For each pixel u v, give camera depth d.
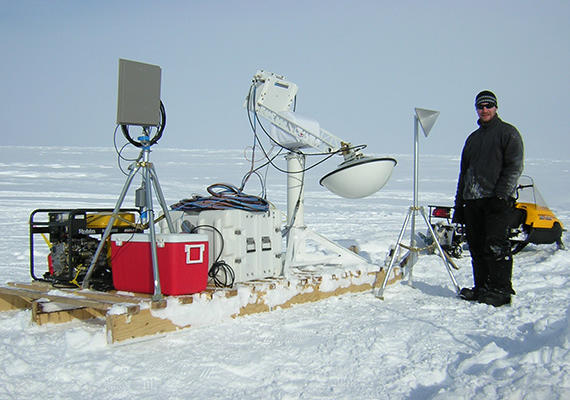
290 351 2.96
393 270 4.93
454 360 2.81
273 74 4.80
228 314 3.54
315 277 4.26
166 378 2.54
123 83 3.47
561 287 4.71
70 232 3.86
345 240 7.83
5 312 3.87
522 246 6.77
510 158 4.07
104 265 4.01
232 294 3.58
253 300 3.74
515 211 6.65
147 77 3.57
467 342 3.13
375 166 4.52
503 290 4.10
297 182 4.84
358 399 2.34
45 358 2.79
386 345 3.07
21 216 11.70
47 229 4.17
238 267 3.98
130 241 3.58
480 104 4.23
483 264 4.30
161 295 3.25
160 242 3.40
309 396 2.37
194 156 53.56
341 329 3.40
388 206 16.12
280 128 4.72
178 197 17.88
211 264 4.03
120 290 3.65
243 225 4.05
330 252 7.13
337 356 2.89
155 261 3.28
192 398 2.34
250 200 4.23
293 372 2.65
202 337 3.20
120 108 3.47
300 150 4.89
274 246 4.38
